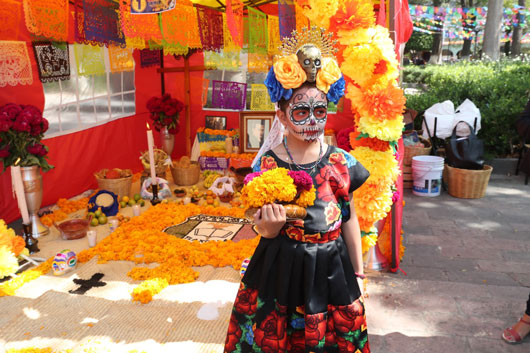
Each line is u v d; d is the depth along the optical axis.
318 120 1.83
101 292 3.75
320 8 3.14
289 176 1.68
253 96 7.98
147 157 6.70
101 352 2.80
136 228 5.08
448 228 5.33
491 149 7.99
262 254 1.89
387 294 3.74
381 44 3.17
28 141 4.65
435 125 7.20
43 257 4.40
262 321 1.84
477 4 28.27
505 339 3.06
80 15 3.69
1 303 3.49
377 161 3.38
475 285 3.86
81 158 6.44
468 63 14.40
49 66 5.59
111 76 7.02
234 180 6.62
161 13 4.36
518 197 6.48
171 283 3.85
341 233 2.04
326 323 1.84
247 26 5.88
